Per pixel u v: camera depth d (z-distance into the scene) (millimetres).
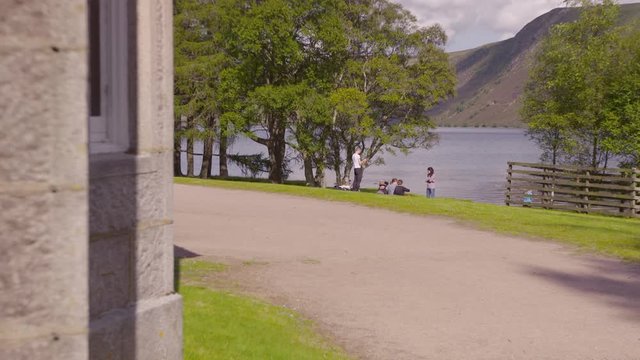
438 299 9656
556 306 9516
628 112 33656
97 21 5066
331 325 8211
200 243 13266
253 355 6547
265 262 11617
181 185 27516
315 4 46344
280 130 52188
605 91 36250
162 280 5375
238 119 46125
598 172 34281
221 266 11039
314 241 14125
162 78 5426
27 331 2490
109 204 4805
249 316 7980
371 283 10445
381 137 50344
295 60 45406
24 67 2443
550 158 40781
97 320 4684
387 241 14523
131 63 5215
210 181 29219
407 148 53500
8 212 2443
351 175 89875
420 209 20203
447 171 115812
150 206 5227
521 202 30625
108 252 4809
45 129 2488
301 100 45531
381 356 7184
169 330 5332
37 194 2484
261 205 20375
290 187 26312
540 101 39781
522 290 10414
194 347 6492
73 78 2527
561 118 37125
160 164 5340
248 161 53062
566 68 36906
